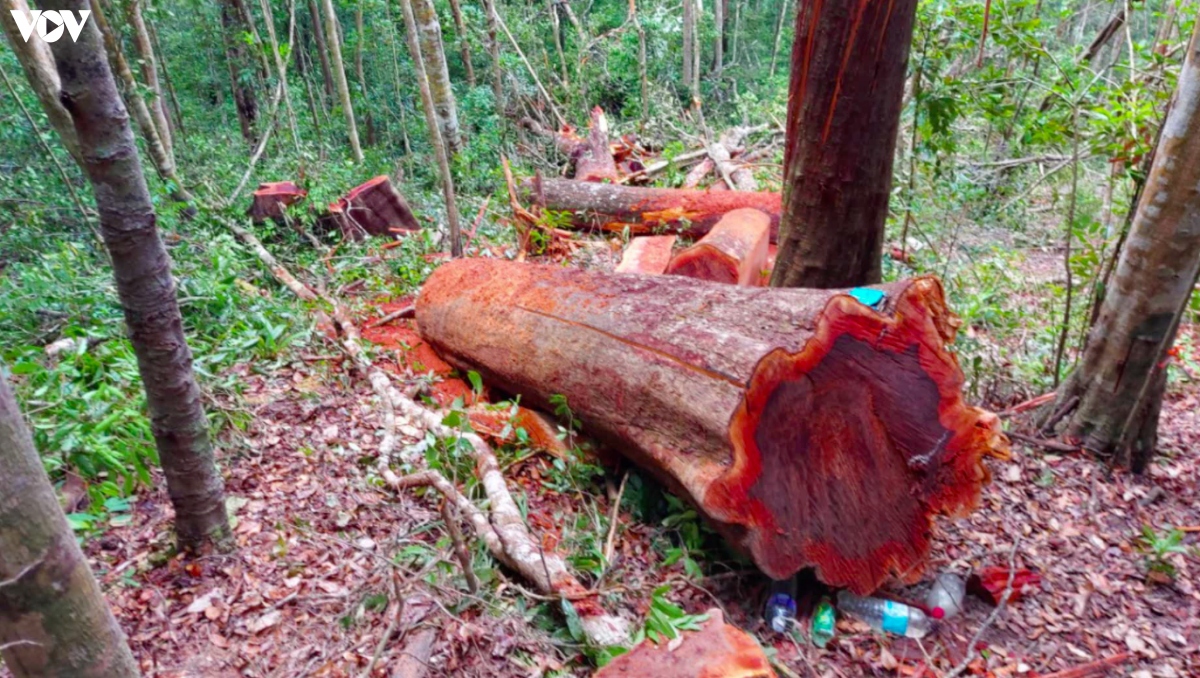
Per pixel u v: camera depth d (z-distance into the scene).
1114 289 3.81
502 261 4.41
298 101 11.40
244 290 5.03
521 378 3.67
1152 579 3.08
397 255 6.33
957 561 3.17
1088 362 3.99
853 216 3.58
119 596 2.54
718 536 3.09
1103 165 7.79
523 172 9.00
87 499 2.95
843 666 2.59
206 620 2.47
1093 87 4.52
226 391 3.75
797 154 3.61
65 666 1.35
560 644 2.46
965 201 5.84
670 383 2.76
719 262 5.14
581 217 7.30
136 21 6.86
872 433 2.75
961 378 2.77
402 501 3.07
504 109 11.60
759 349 2.54
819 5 3.27
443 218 7.63
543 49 13.38
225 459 3.32
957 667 2.58
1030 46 4.37
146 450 3.16
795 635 2.69
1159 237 3.50
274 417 3.72
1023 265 6.98
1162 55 4.39
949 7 4.29
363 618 2.49
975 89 4.63
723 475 2.51
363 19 12.64
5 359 3.61
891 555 2.84
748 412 2.53
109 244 2.27
